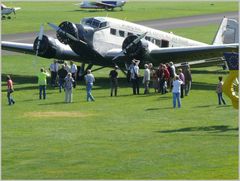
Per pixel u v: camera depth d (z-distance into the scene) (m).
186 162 33.44
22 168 32.47
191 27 112.75
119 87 57.47
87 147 36.41
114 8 139.50
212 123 42.88
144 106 48.88
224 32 70.00
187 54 59.12
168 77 54.25
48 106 48.72
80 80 61.06
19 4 151.75
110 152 35.44
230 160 33.78
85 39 58.47
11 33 96.75
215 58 61.44
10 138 38.62
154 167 32.62
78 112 46.53
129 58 58.94
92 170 32.16
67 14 126.19
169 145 36.84
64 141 37.91
